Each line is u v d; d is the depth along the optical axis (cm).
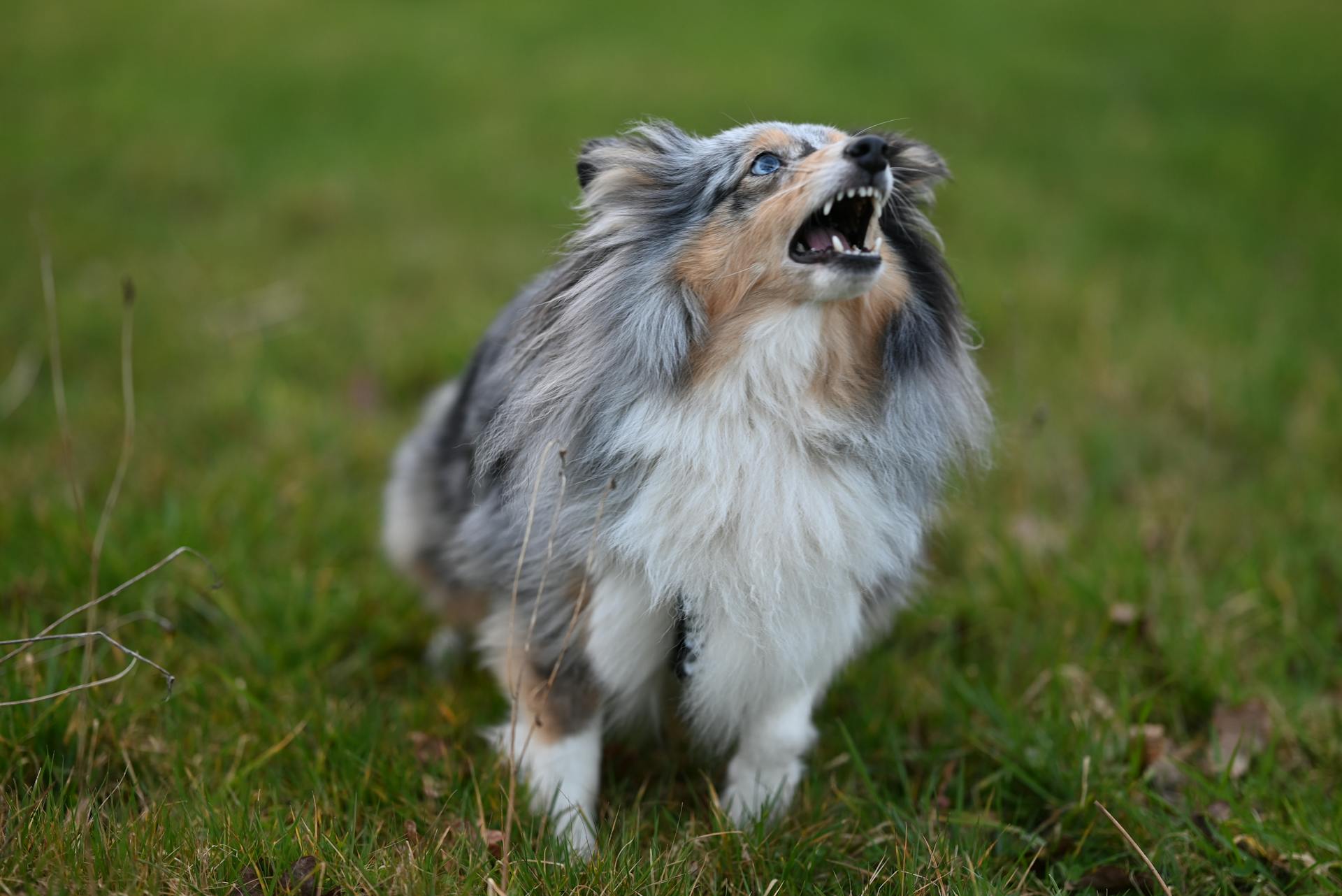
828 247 337
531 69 1207
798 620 327
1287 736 391
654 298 323
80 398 609
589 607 332
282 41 1284
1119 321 732
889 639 459
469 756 365
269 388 627
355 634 450
